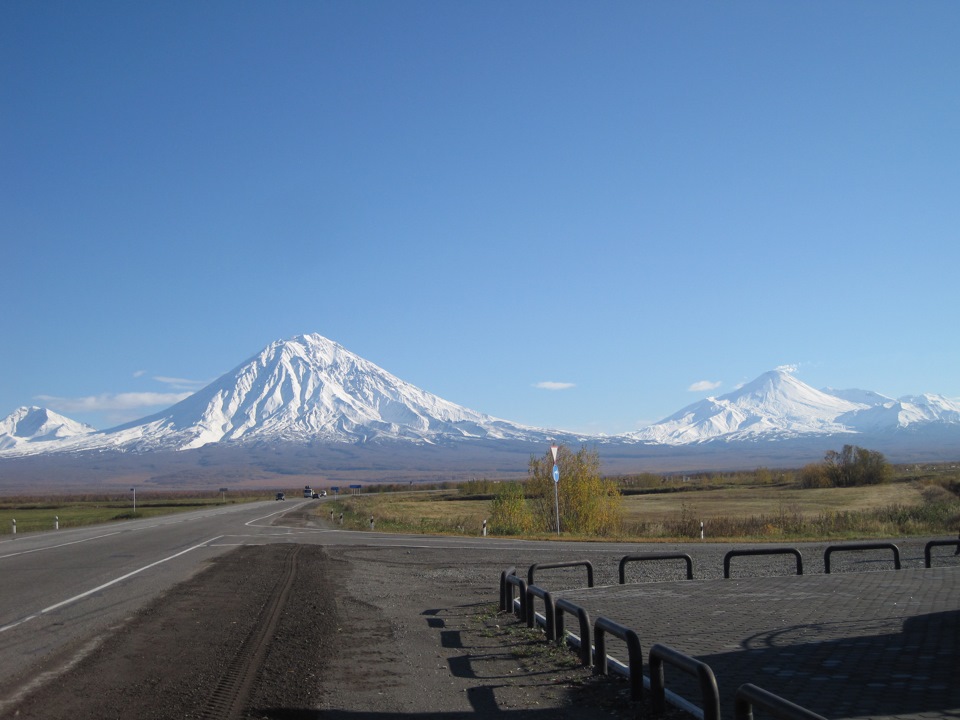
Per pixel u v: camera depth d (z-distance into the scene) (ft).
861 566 66.39
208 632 37.99
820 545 87.20
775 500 220.43
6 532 145.28
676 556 55.98
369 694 26.71
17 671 30.04
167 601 48.01
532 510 140.77
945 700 24.93
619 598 47.88
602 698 25.76
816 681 27.50
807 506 189.06
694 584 54.29
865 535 101.24
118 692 27.02
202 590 53.06
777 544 89.92
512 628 38.68
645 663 30.86
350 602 47.55
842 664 29.86
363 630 38.42
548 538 103.76
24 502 369.50
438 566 68.23
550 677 28.76
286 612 43.80
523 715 24.14
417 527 135.64
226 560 74.33
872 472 277.85
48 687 27.71
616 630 26.78
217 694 26.76
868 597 46.37
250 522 155.22
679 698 25.34
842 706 24.45
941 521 115.03
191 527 137.59
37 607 45.88
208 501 373.40
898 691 26.05
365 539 103.30
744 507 193.77
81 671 30.01
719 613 41.81
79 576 61.77
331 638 36.45
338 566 68.44
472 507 229.66
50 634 37.60
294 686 27.78
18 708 25.17
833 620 39.04
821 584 52.65
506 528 125.90
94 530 134.72
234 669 30.30
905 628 36.65
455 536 110.11
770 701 16.43
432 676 29.12
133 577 60.85
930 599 45.16
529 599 39.45
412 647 34.37
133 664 31.17
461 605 46.42
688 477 432.66
